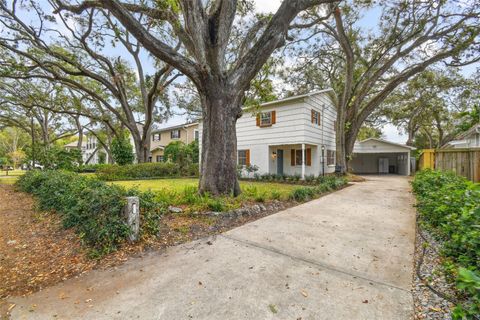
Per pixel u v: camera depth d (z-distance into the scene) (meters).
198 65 5.62
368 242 3.64
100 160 31.61
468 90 16.56
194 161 17.97
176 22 6.42
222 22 5.81
